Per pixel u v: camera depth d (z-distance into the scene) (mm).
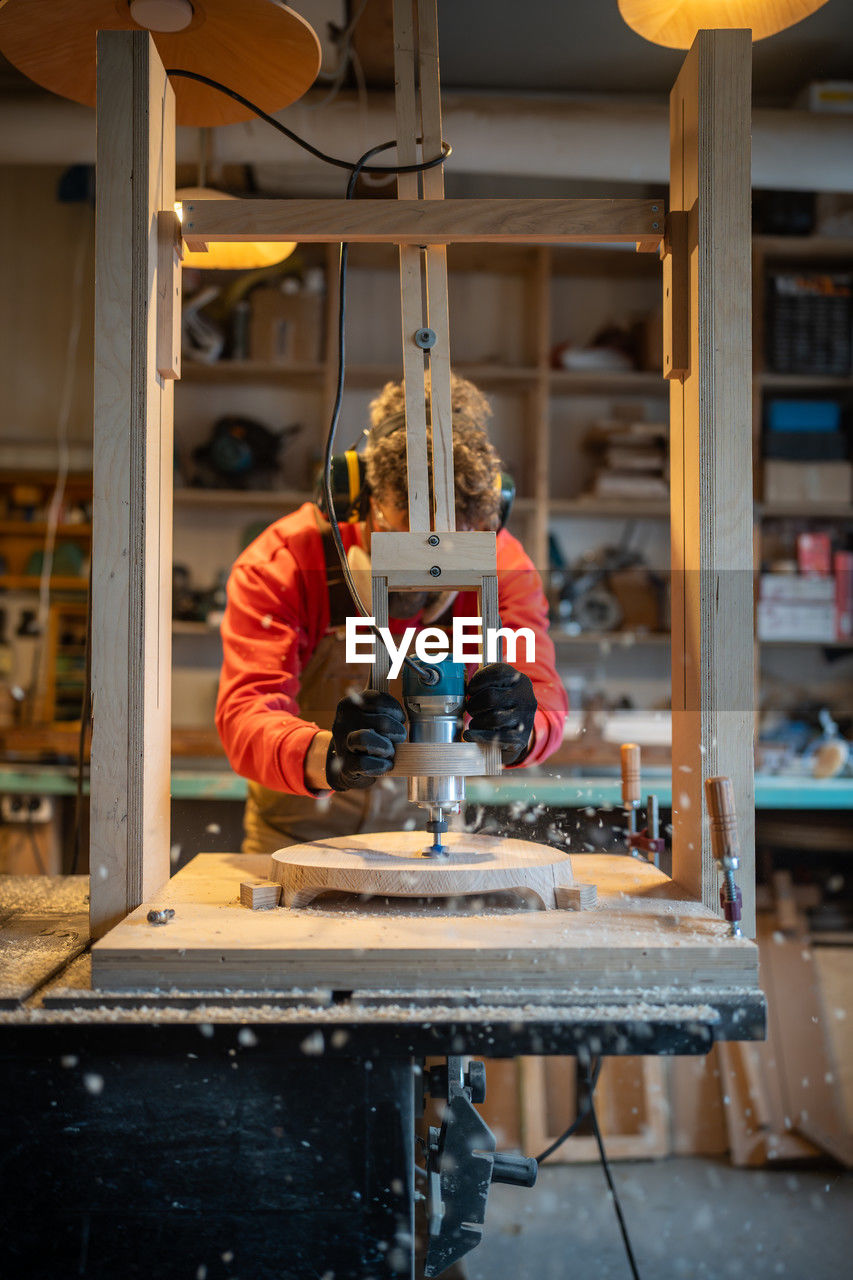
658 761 3209
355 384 3986
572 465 4152
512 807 2672
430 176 1135
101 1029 819
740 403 1082
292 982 874
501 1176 1106
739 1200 2379
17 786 3031
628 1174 2518
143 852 1032
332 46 2988
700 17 1349
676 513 1173
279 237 1106
